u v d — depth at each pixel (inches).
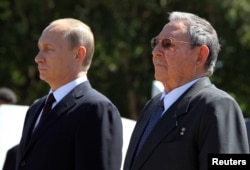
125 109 1566.2
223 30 1451.8
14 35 1451.8
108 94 1551.4
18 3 1444.4
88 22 1397.6
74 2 1437.0
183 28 379.2
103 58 1486.2
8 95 800.3
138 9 1512.1
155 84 597.3
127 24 1432.1
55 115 408.2
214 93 360.8
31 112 437.7
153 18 1531.7
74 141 397.4
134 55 1556.3
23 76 1553.9
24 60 1466.5
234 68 1537.9
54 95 419.5
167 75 379.2
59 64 417.7
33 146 406.0
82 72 426.0
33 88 1558.8
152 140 365.1
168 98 379.6
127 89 1557.6
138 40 1502.2
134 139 389.7
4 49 1460.4
